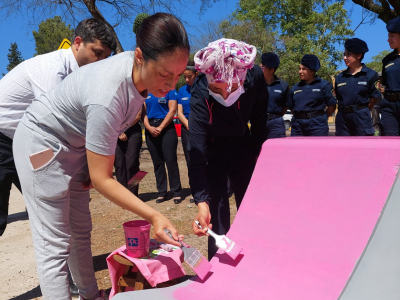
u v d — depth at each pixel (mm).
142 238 2014
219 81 1983
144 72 1546
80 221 2184
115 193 1634
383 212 1304
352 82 5148
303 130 5562
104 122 1595
